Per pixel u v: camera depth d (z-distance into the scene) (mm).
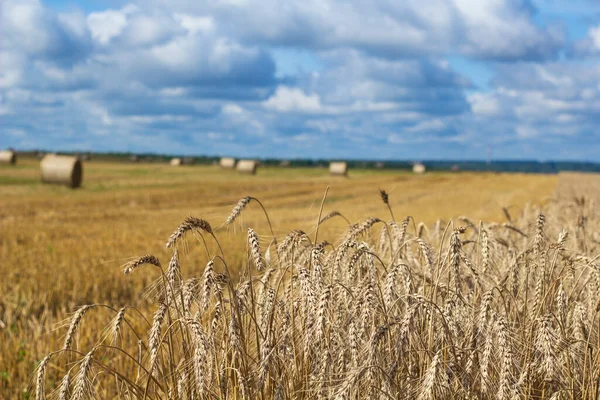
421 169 100625
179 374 3854
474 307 4348
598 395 3783
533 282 5102
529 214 11422
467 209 29719
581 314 4211
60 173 43438
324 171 89875
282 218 24641
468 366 3729
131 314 8281
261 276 4289
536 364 3850
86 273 11758
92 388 3406
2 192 37594
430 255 4422
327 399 3654
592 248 7250
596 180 69438
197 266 12969
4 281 10938
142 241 16828
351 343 3584
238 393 3695
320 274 3762
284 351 3844
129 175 63625
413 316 3475
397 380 3441
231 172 76562
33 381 6367
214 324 3725
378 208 30922
